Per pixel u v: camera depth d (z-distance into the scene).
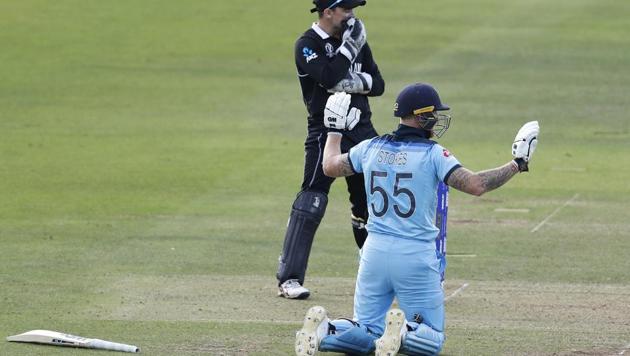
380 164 28.97
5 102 84.19
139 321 34.47
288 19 117.88
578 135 74.19
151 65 98.44
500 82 91.69
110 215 52.38
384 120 77.94
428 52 102.81
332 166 30.02
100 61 99.50
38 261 43.16
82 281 40.00
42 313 35.38
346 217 52.84
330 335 28.91
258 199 56.31
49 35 108.62
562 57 101.00
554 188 59.12
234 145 70.62
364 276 29.36
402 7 123.56
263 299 37.69
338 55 37.12
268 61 100.50
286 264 37.88
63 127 76.00
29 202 55.06
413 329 28.56
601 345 31.83
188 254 44.81
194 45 106.38
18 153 67.62
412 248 28.64
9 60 98.81
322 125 38.12
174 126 76.62
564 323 34.47
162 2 123.88
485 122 78.00
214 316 35.22
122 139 72.31
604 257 44.44
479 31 112.00
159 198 56.34
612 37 109.31
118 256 44.25
